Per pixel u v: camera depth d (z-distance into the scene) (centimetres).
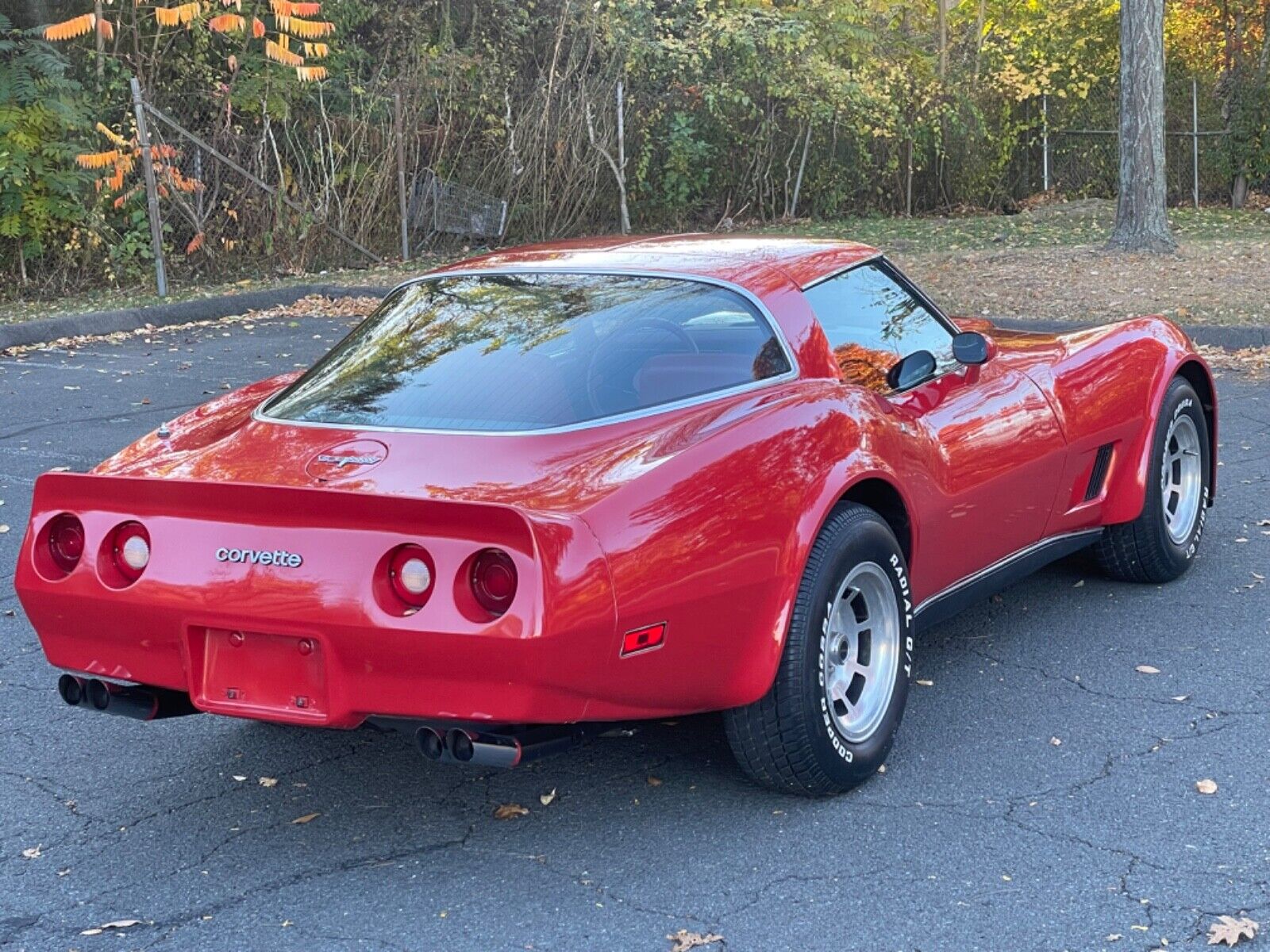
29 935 306
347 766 396
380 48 1914
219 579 316
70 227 1512
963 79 2292
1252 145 2161
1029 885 314
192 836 354
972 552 431
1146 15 1428
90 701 347
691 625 321
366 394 369
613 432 338
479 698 302
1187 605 506
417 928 305
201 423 393
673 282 389
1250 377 927
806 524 342
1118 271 1338
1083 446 477
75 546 339
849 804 359
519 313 387
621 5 1895
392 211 1712
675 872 326
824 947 290
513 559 295
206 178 1594
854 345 409
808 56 2091
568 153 1856
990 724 407
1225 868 319
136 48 1598
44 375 1034
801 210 2145
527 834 349
